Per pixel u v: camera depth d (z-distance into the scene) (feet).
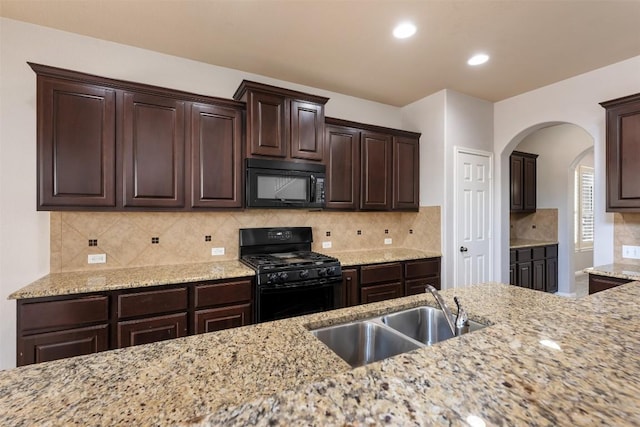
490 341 2.37
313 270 8.55
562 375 1.87
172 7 6.79
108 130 7.22
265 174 8.79
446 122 11.31
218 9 6.85
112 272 7.77
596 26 7.45
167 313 7.03
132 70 8.49
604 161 9.61
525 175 15.85
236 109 8.69
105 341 6.46
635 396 1.65
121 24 7.45
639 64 8.91
